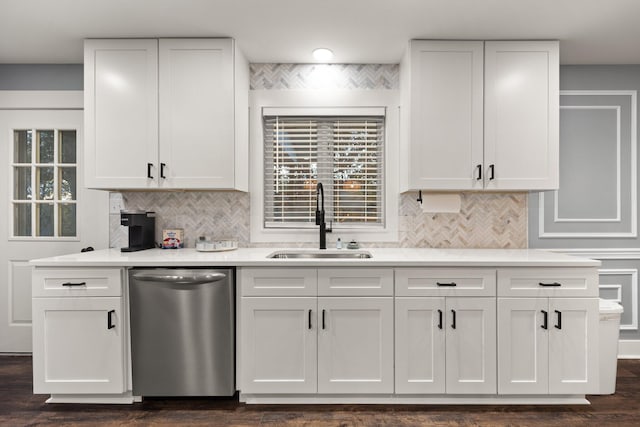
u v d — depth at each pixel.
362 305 2.04
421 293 2.04
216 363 2.04
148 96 2.34
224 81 2.34
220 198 2.73
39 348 2.04
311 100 2.72
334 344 2.05
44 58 2.67
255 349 2.06
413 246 2.73
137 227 2.53
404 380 2.05
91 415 1.99
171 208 2.73
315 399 2.09
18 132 2.79
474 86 2.34
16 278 2.79
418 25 2.19
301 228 2.76
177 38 2.35
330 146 2.79
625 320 2.77
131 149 2.34
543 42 2.35
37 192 2.79
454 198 2.62
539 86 2.34
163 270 2.04
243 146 2.57
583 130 2.77
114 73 2.34
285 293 2.05
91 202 2.76
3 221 2.78
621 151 2.77
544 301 2.04
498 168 2.34
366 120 2.77
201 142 2.34
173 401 2.13
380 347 2.05
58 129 2.77
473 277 2.04
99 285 2.04
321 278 2.05
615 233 2.76
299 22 2.16
